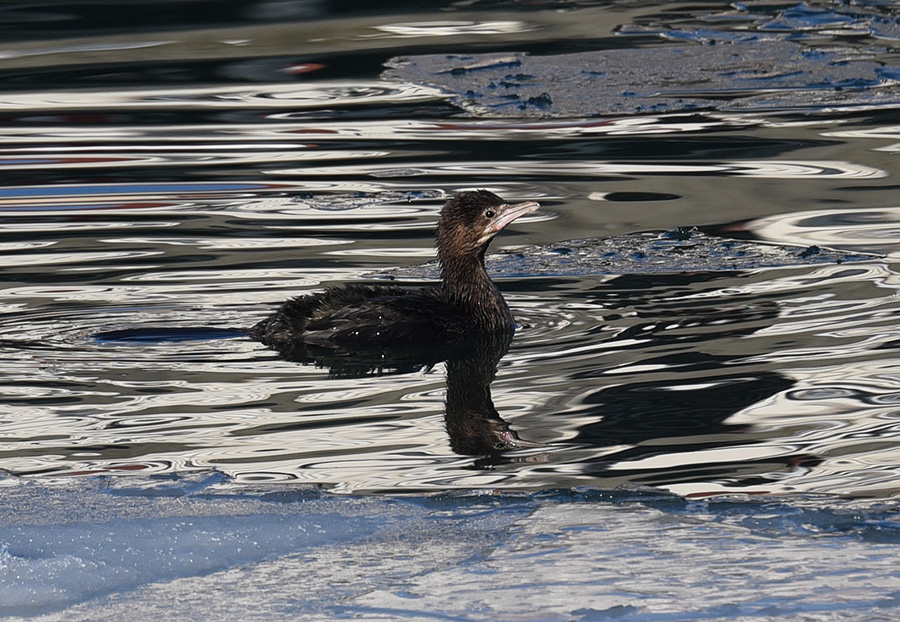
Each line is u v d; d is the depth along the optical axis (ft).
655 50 87.97
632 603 24.64
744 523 28.50
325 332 43.09
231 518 29.22
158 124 76.02
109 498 30.68
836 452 33.04
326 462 33.27
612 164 66.49
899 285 47.57
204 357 41.86
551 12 99.50
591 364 40.70
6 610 25.18
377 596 25.29
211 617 24.68
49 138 73.15
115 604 25.35
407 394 38.65
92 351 42.09
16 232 56.03
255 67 88.58
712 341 42.29
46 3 103.81
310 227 56.90
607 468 32.40
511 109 76.89
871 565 26.11
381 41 93.86
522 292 49.03
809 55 85.20
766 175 63.67
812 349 41.06
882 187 61.16
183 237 55.47
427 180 64.23
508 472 32.42
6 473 32.58
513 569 26.32
